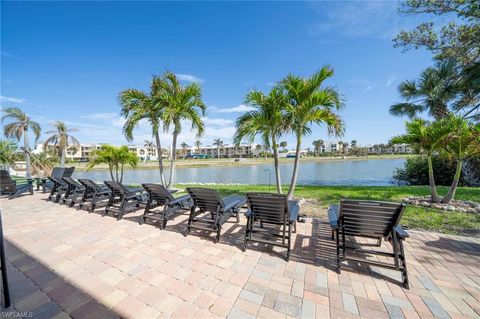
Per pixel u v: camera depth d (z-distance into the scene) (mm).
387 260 2621
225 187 8938
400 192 6949
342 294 1963
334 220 2770
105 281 2154
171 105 6898
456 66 7605
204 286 2078
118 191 4633
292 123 5703
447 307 1793
